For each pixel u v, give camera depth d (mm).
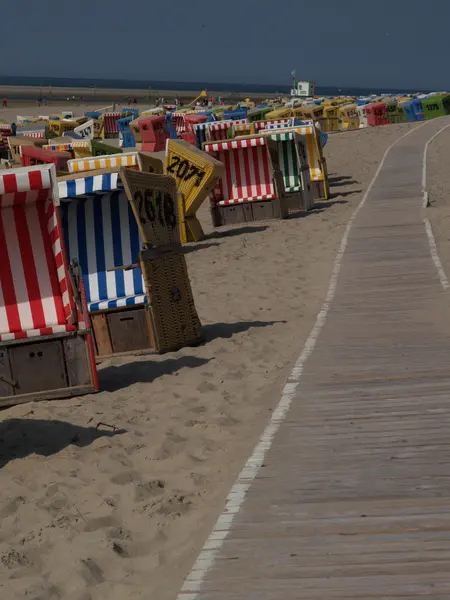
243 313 15125
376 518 6023
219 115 74062
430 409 8414
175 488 7254
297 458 7441
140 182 12281
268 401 9500
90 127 80812
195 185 24562
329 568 5363
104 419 9273
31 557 6172
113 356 12414
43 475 7754
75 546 6262
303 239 23172
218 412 9320
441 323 12375
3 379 10227
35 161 26859
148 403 9914
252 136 26906
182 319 12789
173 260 12875
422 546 5527
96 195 12867
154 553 6027
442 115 74438
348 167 42906
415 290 15008
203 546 5914
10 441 8750
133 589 5496
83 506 7043
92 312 12398
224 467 7645
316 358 10992
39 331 10148
